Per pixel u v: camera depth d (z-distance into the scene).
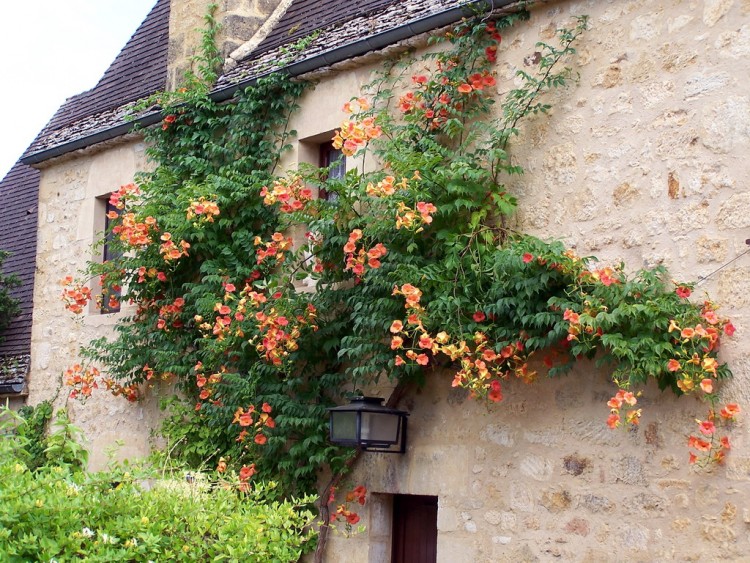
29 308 12.23
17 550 4.47
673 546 5.70
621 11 6.37
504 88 6.95
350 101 7.21
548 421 6.39
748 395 5.50
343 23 8.45
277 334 7.25
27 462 9.50
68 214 10.89
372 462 7.37
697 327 5.47
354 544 7.38
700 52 5.96
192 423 8.59
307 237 7.52
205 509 5.35
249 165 8.51
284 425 7.40
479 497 6.68
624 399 5.54
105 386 9.96
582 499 6.14
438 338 6.19
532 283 6.07
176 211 8.46
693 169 5.90
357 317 7.00
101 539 4.66
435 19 7.15
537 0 6.73
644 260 6.05
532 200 6.65
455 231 6.73
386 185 6.50
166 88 10.19
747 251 5.61
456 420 6.90
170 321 8.91
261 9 9.72
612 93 6.34
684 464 5.72
